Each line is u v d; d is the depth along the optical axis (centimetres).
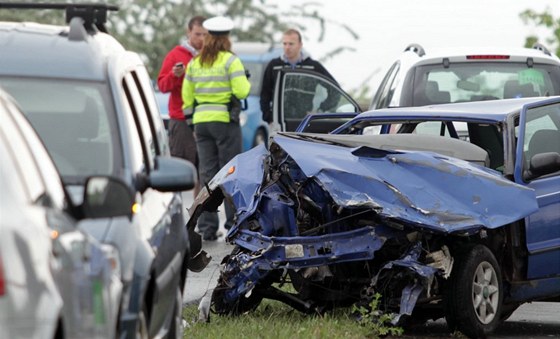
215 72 3322
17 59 1548
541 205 2058
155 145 1650
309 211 1984
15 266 990
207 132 3344
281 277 2095
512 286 2045
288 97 3491
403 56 3177
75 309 1088
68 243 1095
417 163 1964
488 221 1931
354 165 1945
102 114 1499
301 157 1950
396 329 1920
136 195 1418
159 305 1406
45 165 1222
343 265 2020
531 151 2133
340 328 1909
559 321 2234
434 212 1917
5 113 1157
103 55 1572
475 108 2175
